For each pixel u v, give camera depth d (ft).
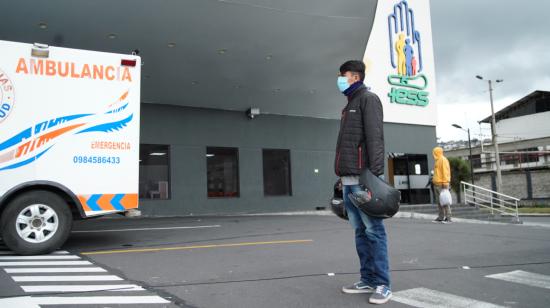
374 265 12.81
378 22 75.10
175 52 36.50
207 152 52.19
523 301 12.89
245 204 53.88
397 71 75.92
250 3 31.09
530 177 145.07
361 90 13.16
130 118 22.31
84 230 31.45
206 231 30.76
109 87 21.94
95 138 21.45
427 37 81.10
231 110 54.24
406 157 76.59
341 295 13.33
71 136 20.98
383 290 12.55
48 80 20.74
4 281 14.93
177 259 19.25
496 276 16.06
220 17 31.94
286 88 48.26
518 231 30.63
